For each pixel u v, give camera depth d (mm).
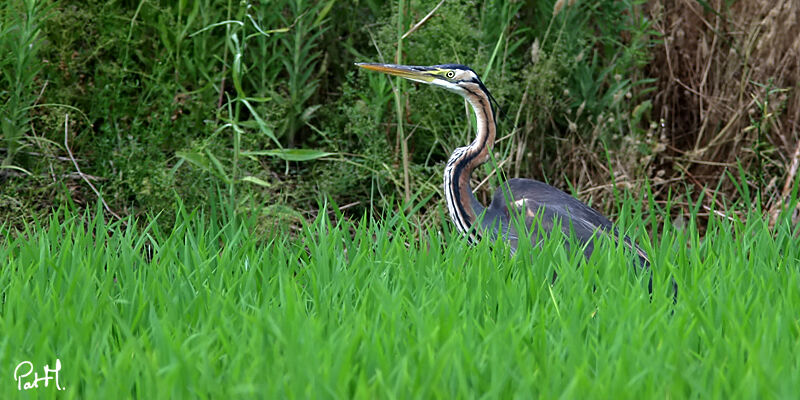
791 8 14633
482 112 10992
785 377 5941
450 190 11047
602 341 6520
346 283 8023
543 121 13992
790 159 14562
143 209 12391
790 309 7215
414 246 9461
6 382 6043
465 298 7598
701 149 14633
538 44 13680
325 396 5734
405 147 12359
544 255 8828
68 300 7289
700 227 14219
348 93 13516
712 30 15086
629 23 14273
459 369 5824
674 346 6363
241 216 11586
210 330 6867
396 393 5688
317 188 13734
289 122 13750
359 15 14578
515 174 13531
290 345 6262
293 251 9883
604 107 14094
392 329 6602
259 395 5855
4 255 8953
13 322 7070
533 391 5965
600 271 8758
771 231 11125
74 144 13359
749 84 14914
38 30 11766
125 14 13484
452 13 13406
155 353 6238
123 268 8711
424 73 11047
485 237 9406
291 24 13633
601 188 13914
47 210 11820
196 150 11703
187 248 8828
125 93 13391
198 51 13141
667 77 15156
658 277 8086
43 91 12961
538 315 7348
